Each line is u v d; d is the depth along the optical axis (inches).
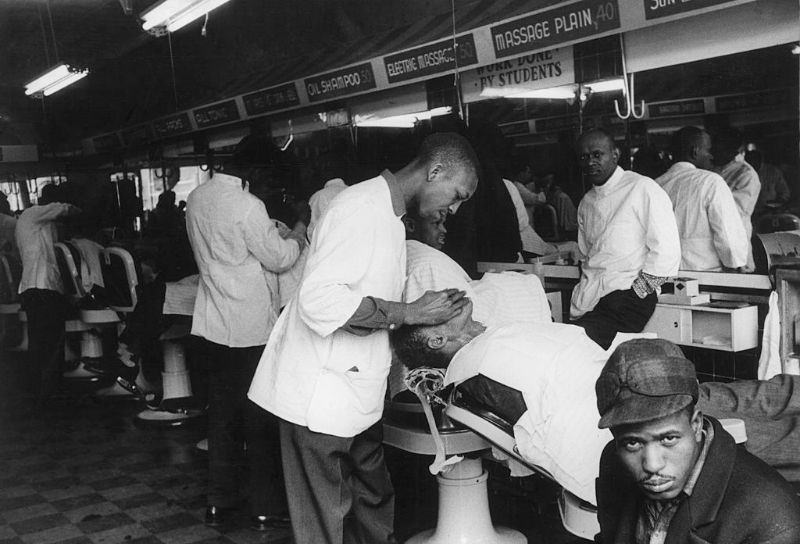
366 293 91.7
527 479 132.0
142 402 230.1
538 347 83.2
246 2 302.4
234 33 313.1
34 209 230.1
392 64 213.0
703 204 138.6
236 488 139.4
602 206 135.1
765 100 134.0
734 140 138.7
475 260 165.3
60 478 166.4
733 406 89.6
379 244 91.7
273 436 131.7
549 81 176.1
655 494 48.3
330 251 89.8
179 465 171.3
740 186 137.6
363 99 235.6
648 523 53.6
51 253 232.7
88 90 386.9
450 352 94.8
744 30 135.5
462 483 110.8
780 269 112.6
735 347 123.8
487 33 181.3
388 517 105.8
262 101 273.3
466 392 89.2
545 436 78.4
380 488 104.3
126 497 153.1
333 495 94.9
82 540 133.4
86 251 229.3
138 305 187.2
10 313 279.1
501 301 106.0
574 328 86.9
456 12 204.8
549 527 124.0
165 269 184.7
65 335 250.1
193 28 333.1
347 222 90.4
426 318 92.3
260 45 300.7
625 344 48.8
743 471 48.2
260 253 132.1
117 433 199.3
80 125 384.2
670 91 149.3
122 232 332.2
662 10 138.6
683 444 46.7
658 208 126.4
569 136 173.5
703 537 48.2
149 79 357.1
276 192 162.7
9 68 384.5
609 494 57.0
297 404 93.0
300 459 95.0
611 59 161.2
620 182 133.0
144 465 172.4
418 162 94.9
